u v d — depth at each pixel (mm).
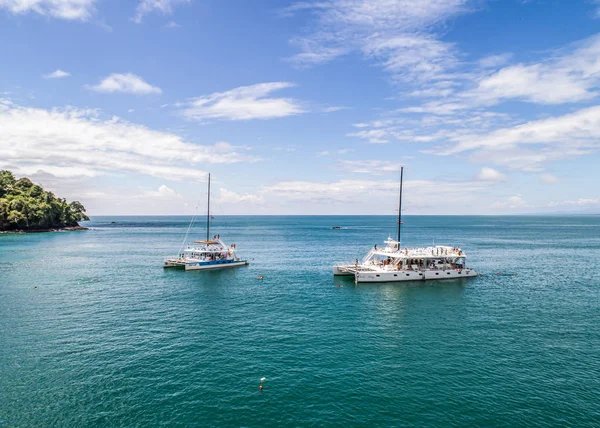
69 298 56375
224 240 167750
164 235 196625
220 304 53344
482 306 53000
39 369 31922
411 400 27484
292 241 162625
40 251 118125
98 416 25328
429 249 76812
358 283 68312
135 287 64750
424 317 47594
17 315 47406
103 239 166625
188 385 29375
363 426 24469
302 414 25703
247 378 30562
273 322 45062
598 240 165125
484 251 121875
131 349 36281
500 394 28344
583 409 26391
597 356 35250
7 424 24359
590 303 54562
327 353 35688
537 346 37625
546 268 86312
